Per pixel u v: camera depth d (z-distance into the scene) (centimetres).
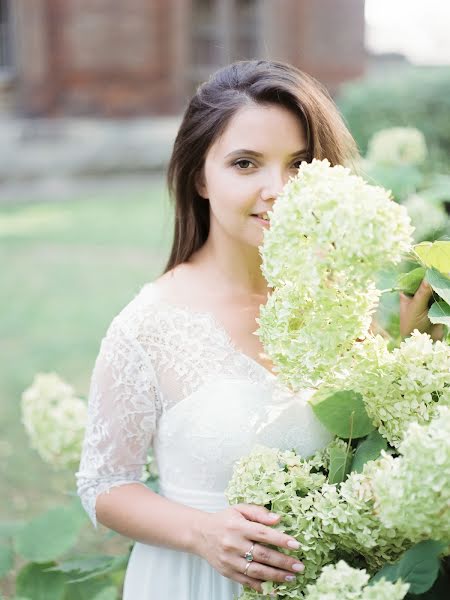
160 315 186
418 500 129
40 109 1772
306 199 140
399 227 139
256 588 159
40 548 235
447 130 658
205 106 186
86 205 1455
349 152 197
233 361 185
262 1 1875
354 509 148
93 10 1747
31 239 1179
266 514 155
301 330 152
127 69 1777
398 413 156
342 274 142
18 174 1587
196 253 205
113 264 1015
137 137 1694
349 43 1920
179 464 186
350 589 136
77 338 737
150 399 184
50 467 475
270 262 148
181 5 1789
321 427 186
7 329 773
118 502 184
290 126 180
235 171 181
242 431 182
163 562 190
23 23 1750
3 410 561
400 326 189
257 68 188
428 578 140
